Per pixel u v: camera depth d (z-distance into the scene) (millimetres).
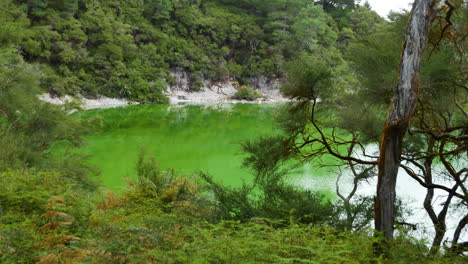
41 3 52375
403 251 2592
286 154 4699
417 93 3289
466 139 4180
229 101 67938
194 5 76625
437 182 7660
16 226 2809
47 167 9461
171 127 33156
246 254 2211
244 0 84875
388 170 3359
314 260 2209
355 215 4918
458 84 3928
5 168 6906
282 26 76062
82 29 57562
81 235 3105
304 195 5277
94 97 54719
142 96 59250
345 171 12305
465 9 4230
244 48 77375
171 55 68250
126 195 6348
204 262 2146
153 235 2557
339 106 4441
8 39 10789
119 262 2234
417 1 3262
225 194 5539
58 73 52250
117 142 24484
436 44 3924
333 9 93250
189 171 16391
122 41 59531
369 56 3939
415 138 5047
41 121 11250
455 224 6141
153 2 69688
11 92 10320
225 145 24922
